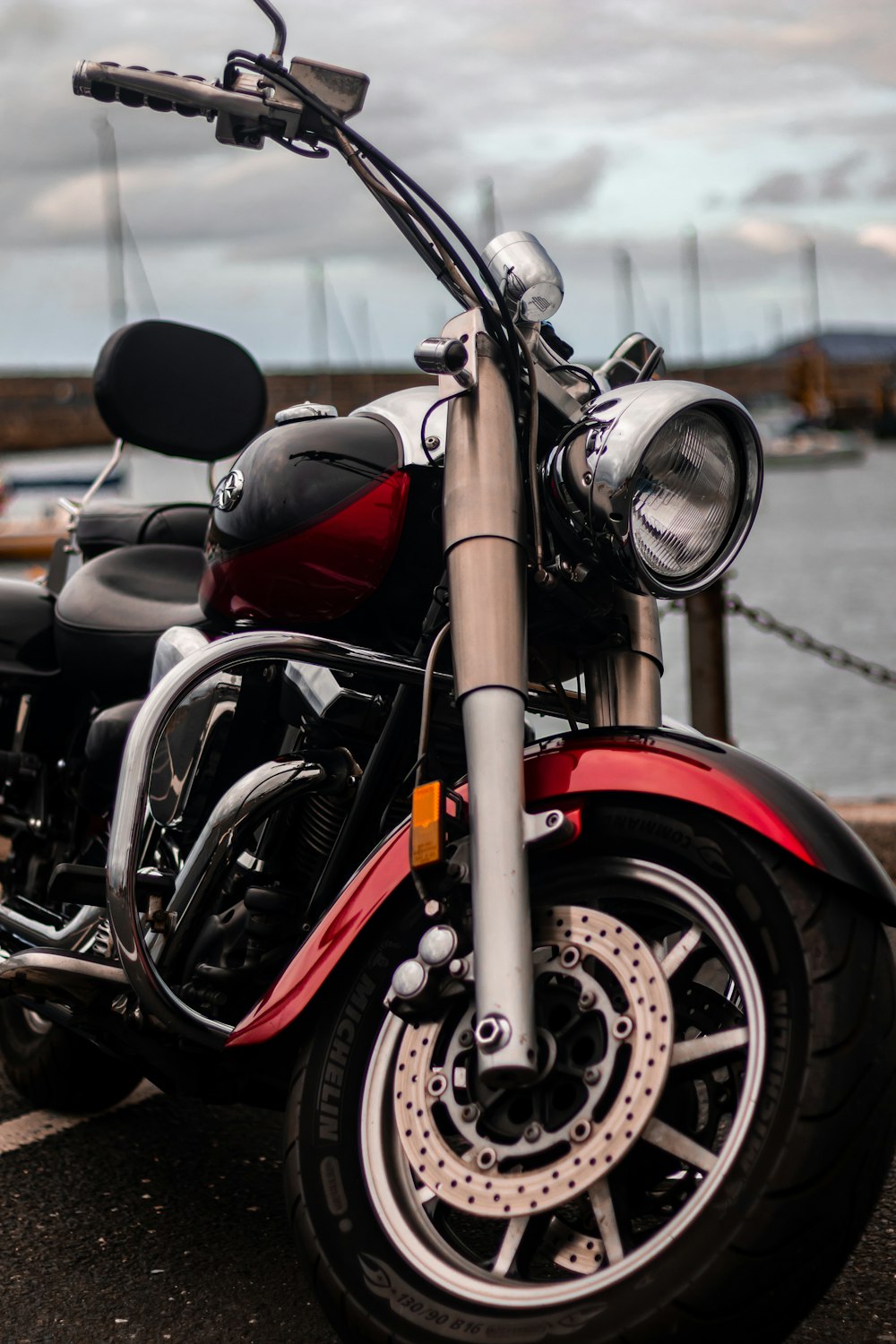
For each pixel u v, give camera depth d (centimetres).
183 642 247
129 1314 226
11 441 6725
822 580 2277
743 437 208
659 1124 181
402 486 227
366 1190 196
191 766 238
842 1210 169
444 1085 195
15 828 324
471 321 211
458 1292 183
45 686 320
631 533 201
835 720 1067
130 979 224
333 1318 188
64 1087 316
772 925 181
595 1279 176
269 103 210
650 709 222
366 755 235
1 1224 262
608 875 195
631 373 234
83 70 211
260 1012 210
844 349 19125
